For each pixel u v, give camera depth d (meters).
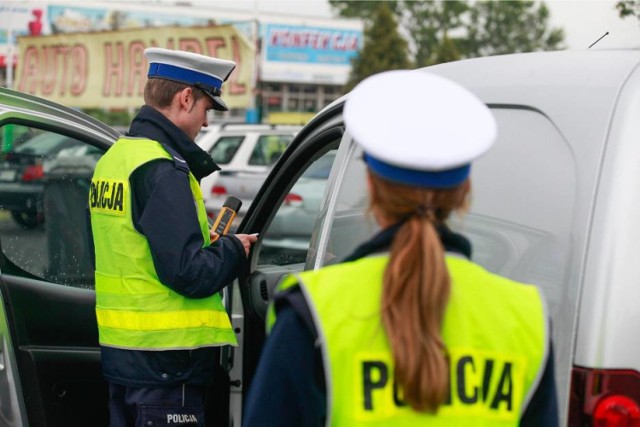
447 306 1.41
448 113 1.40
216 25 22.88
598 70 1.98
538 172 1.97
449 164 1.36
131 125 2.76
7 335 2.82
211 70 2.76
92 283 3.29
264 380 1.44
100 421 3.12
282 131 10.58
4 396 2.79
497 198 2.06
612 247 1.76
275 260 3.60
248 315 3.23
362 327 1.39
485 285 1.47
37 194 3.31
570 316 1.77
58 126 3.12
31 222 3.22
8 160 3.29
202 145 10.31
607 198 1.79
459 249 1.50
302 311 1.42
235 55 23.05
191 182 2.71
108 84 23.72
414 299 1.36
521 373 1.45
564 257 1.83
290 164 3.16
